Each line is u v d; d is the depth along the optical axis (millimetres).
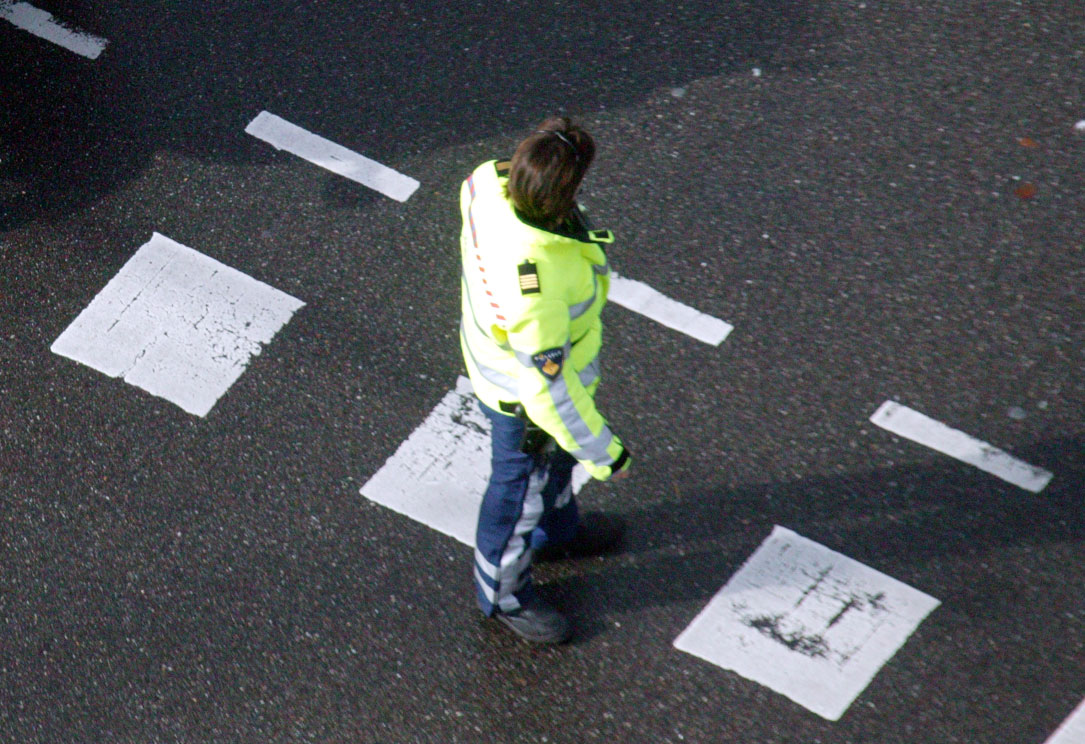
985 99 22484
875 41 23422
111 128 24203
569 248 13508
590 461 14438
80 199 23312
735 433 19344
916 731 16625
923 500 18438
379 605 18422
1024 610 17359
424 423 20062
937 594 17641
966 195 21375
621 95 23344
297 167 23234
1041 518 18094
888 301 20359
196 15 25516
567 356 13727
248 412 20453
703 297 20750
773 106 22844
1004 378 19422
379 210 22500
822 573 17984
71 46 25406
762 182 21922
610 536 18391
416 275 21672
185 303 21766
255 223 22641
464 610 18250
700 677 17328
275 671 18000
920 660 17141
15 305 22094
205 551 19156
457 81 23984
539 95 23609
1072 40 22984
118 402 20766
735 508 18688
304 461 19859
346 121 23766
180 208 22984
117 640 18516
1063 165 21562
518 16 24656
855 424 19219
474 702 17500
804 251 21031
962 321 20031
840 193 21641
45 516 19766
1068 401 19109
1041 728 16469
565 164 12781
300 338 21156
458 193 22547
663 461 19219
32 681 18312
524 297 13133
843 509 18500
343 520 19234
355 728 17453
